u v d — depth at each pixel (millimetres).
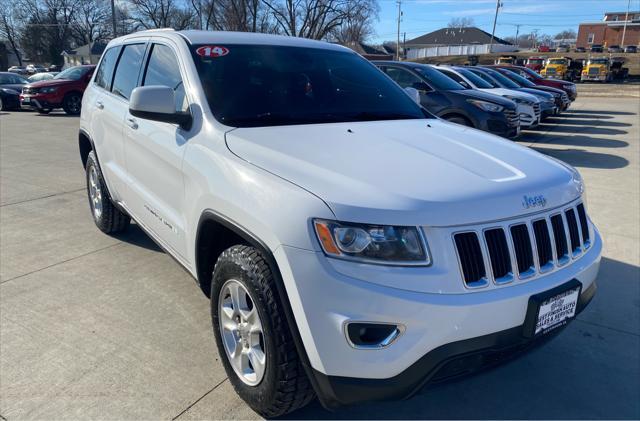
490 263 2129
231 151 2604
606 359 3102
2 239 4945
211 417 2543
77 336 3229
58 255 4551
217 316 2703
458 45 92750
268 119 3016
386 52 74688
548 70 42094
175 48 3420
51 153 9672
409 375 2035
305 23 49812
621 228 5426
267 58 3488
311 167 2311
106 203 4738
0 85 19625
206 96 3006
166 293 3832
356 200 2066
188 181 2857
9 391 2697
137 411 2570
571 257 2459
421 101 9398
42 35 75250
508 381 2898
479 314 2057
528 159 2689
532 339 2254
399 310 1976
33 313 3508
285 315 2168
